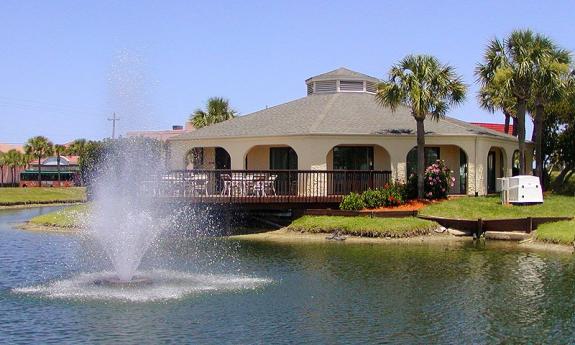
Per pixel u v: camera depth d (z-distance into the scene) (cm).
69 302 1512
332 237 2772
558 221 2788
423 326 1331
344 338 1245
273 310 1456
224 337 1244
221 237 2864
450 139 3522
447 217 2900
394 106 3212
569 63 3312
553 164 4644
